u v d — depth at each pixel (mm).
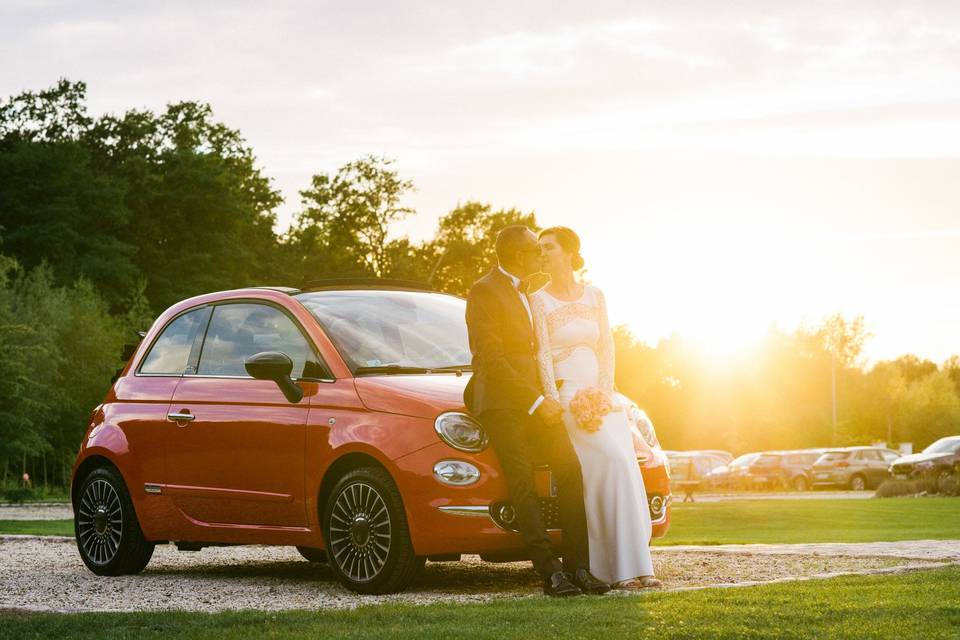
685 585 6551
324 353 7184
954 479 33938
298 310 7512
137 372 8406
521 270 6621
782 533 15930
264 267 68438
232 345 7824
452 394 6633
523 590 6621
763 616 4664
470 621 4812
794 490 46969
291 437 7051
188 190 63875
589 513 6469
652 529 6902
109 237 58500
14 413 39594
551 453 6363
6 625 5020
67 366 44594
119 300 56062
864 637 4156
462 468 6348
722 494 44094
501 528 6316
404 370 7109
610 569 6457
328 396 7000
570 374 6668
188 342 8164
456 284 67875
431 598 6242
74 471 8438
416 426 6512
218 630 4777
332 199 66562
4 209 56375
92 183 58906
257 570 8367
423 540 6371
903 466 39750
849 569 7176
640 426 7207
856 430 94562
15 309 43125
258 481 7238
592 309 6777
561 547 6492
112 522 8133
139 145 66562
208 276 62938
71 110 64875
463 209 67875
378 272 66500
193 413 7695
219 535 7484
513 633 4434
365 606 5406
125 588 7145
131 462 8008
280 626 4859
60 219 56125
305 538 6988
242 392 7500
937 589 5445
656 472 6961
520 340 6500
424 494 6367
